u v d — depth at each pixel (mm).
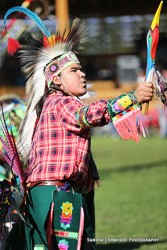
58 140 7676
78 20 8391
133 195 17000
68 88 8000
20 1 30609
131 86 40000
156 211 14797
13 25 18078
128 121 7227
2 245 8773
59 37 8297
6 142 8266
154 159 25094
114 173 21328
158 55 37969
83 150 7695
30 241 7711
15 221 8969
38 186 7672
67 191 7602
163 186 18344
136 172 21438
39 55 8258
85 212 7617
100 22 48438
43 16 17844
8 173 9906
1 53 21031
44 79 8203
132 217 14156
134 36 49781
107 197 16797
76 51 8391
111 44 50719
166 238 12070
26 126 8250
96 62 51188
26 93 8367
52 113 7727
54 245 7570
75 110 7488
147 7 32062
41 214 7590
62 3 23125
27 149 8227
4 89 39188
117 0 32156
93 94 10062
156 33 7461
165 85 7418
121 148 30312
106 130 39031
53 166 7637
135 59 51375
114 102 7242
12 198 8102
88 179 7984
